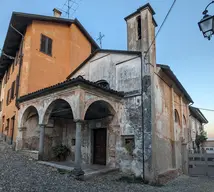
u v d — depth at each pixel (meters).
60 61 14.29
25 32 13.46
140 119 8.98
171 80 11.36
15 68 14.45
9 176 6.42
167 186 8.44
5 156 9.51
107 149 9.95
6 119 15.39
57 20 14.22
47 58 13.43
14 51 15.29
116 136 9.60
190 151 13.83
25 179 6.32
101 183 7.50
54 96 8.98
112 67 10.68
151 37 9.85
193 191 7.83
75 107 7.76
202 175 12.04
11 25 12.81
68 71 14.70
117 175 8.77
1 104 19.12
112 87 10.42
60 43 14.62
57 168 8.20
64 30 15.16
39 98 9.95
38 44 13.02
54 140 12.00
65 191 5.69
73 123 12.09
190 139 14.94
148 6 10.12
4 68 18.42
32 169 7.82
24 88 11.93
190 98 14.68
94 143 11.01
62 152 11.47
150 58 9.27
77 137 7.54
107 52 11.12
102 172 8.36
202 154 12.41
